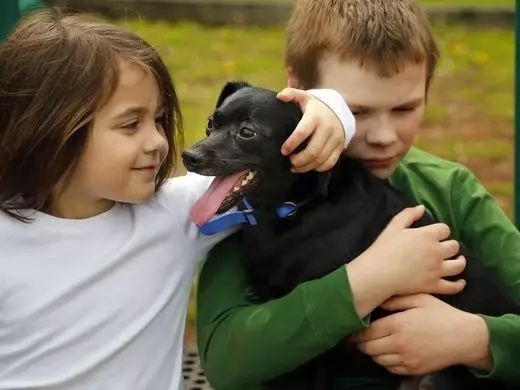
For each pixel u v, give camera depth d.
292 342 3.17
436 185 3.90
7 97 3.25
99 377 3.33
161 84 3.31
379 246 3.25
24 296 3.29
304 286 3.20
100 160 3.19
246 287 3.53
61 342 3.29
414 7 3.65
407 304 3.31
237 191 3.14
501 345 3.31
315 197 3.35
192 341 5.75
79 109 3.13
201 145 3.09
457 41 13.23
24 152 3.24
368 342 3.30
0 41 4.05
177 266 3.48
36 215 3.34
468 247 3.89
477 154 9.13
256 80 10.80
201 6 14.05
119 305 3.35
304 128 3.09
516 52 4.21
